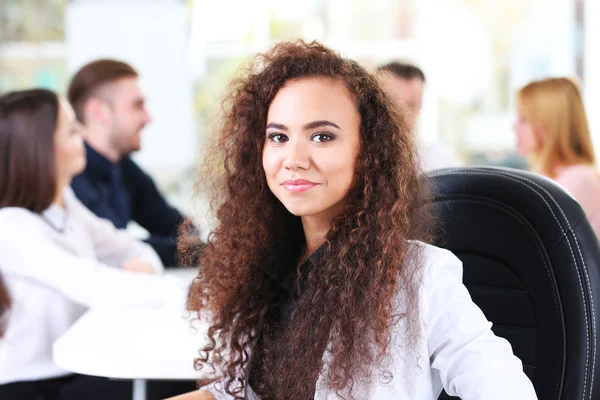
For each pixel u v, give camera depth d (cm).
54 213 177
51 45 442
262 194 112
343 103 98
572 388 107
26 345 168
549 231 111
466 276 120
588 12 463
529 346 115
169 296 160
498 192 118
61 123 174
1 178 169
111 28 390
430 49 472
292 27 464
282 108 98
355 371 95
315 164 96
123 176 285
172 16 394
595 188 235
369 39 472
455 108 474
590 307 107
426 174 118
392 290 96
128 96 256
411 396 94
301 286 106
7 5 438
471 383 88
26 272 164
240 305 114
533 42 468
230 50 455
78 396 171
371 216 100
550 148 248
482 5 467
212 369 116
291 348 102
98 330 139
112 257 214
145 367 121
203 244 125
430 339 93
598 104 464
